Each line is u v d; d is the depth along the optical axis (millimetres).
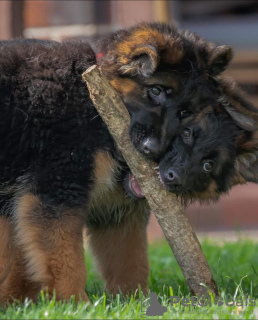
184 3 20625
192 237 6172
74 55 6715
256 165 7035
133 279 7484
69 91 6523
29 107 6480
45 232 6336
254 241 11914
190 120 6465
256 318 5266
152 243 12250
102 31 15492
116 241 7520
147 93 6457
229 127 6719
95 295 6883
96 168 6535
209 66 6562
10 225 6586
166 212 6203
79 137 6453
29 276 6797
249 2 20844
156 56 6086
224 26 17766
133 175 6664
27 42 6949
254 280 7594
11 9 13562
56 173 6387
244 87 7594
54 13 15836
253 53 17047
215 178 6840
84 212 6480
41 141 6426
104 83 6078
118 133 6215
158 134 6355
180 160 6344
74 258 6332
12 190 6551
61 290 6289
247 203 16375
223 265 8836
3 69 6617
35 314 5309
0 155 6500
